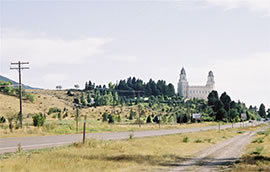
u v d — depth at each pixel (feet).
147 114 497.46
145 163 65.05
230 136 208.74
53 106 442.09
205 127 355.15
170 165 64.03
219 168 60.85
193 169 58.80
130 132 190.49
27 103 406.21
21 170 48.03
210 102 622.13
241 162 70.59
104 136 144.56
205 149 107.04
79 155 71.31
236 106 654.53
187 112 508.53
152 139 133.08
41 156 65.31
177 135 172.55
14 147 84.69
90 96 613.93
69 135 140.46
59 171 49.60
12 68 164.25
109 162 63.21
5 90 411.95
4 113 306.55
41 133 140.05
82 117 345.31
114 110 492.54
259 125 522.88
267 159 78.84
